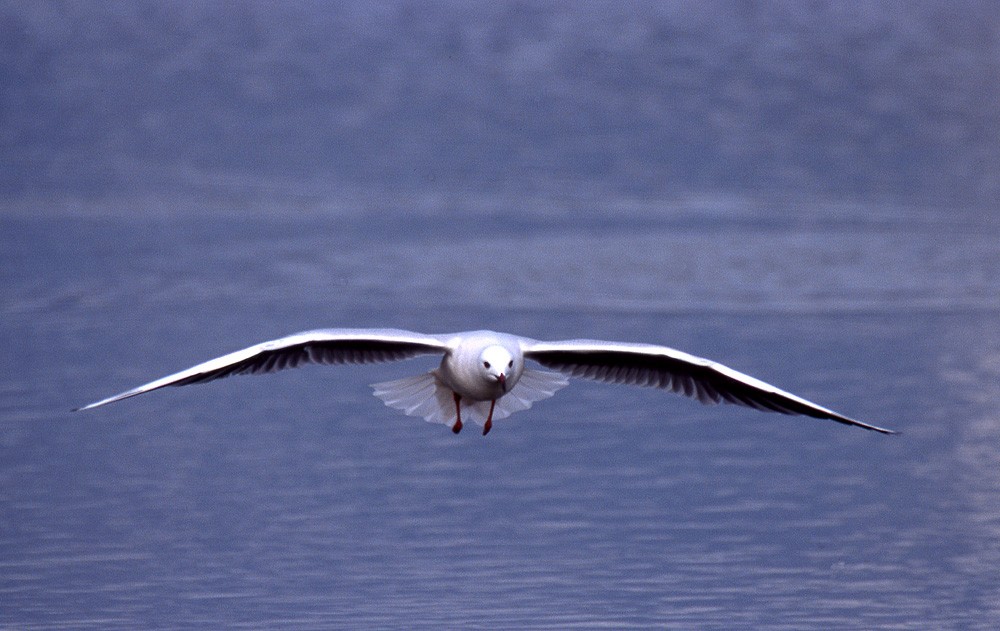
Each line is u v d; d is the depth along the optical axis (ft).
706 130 122.52
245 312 69.26
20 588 40.11
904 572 41.01
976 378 58.90
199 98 135.54
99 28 158.10
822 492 47.37
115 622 37.99
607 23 159.43
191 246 85.10
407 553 42.57
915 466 49.42
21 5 164.66
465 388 30.94
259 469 49.67
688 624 37.73
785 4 165.27
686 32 155.33
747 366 60.64
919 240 86.07
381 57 148.46
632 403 57.72
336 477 49.06
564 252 82.99
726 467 49.93
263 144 119.85
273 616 38.34
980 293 73.51
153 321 67.62
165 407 56.54
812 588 39.96
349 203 99.71
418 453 51.60
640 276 77.36
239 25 161.17
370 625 37.68
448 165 111.96
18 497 46.85
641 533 44.09
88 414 54.95
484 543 43.42
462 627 37.52
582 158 113.50
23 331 65.87
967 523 44.42
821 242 85.76
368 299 71.92
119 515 45.47
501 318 68.28
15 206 97.55
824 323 67.97
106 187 103.96
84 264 79.77
